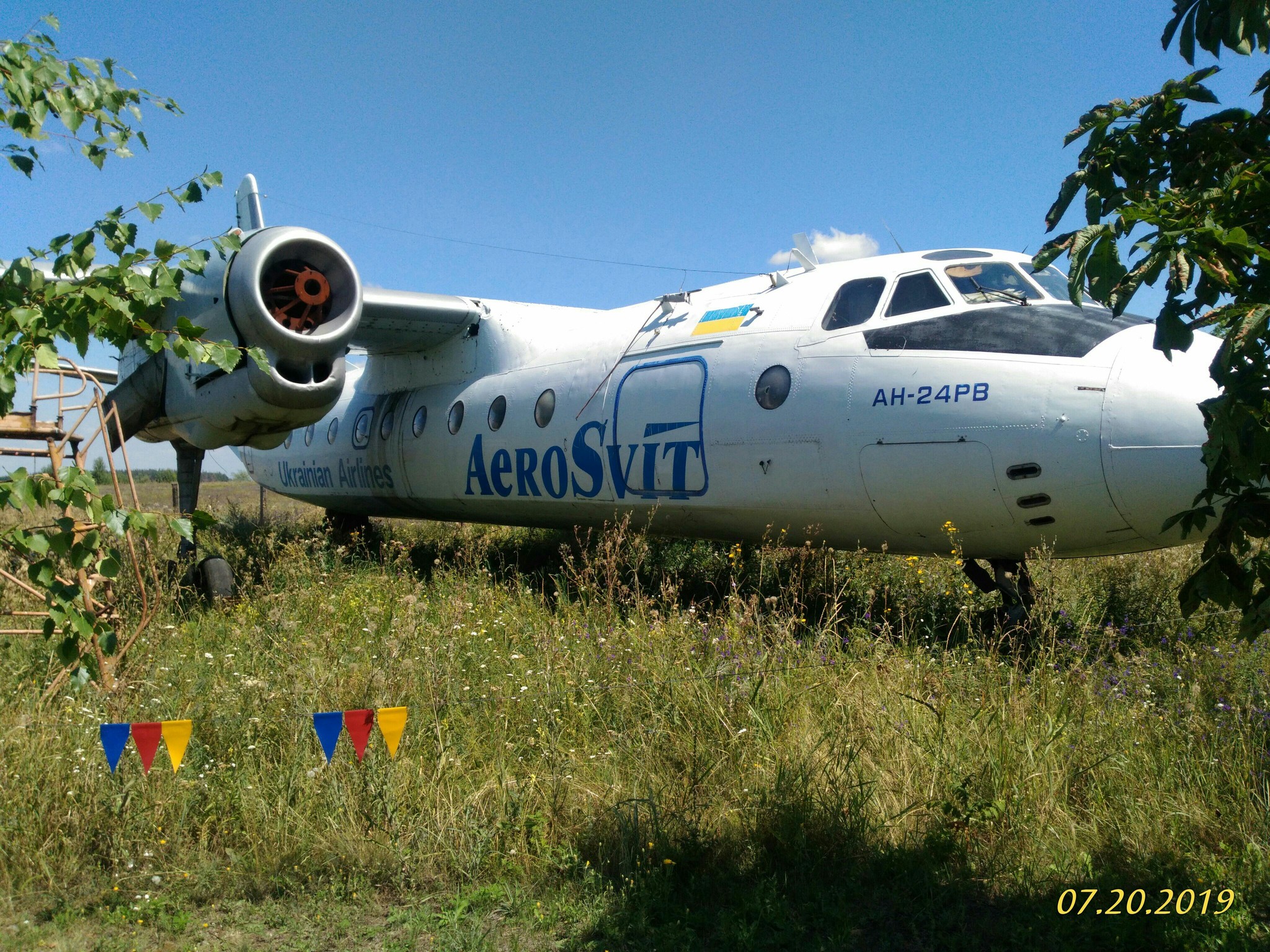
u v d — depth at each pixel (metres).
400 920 2.99
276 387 7.21
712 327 7.19
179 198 3.82
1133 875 3.14
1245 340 2.19
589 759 4.06
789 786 3.60
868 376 5.93
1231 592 2.71
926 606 6.64
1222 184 2.37
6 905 3.01
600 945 2.84
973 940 2.82
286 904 3.10
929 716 4.28
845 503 6.04
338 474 11.88
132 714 4.27
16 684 4.86
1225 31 2.46
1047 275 6.50
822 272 6.92
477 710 4.55
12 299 3.36
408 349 10.48
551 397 8.33
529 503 8.73
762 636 5.57
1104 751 3.93
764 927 2.94
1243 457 2.39
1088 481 5.13
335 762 3.81
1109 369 5.20
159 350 3.93
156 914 2.99
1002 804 3.47
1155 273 2.25
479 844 3.32
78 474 3.60
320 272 7.56
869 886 3.19
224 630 6.41
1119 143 2.64
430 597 7.58
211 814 3.50
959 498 5.52
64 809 3.43
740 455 6.54
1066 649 5.42
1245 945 2.72
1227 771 3.68
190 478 9.09
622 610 6.93
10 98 3.25
